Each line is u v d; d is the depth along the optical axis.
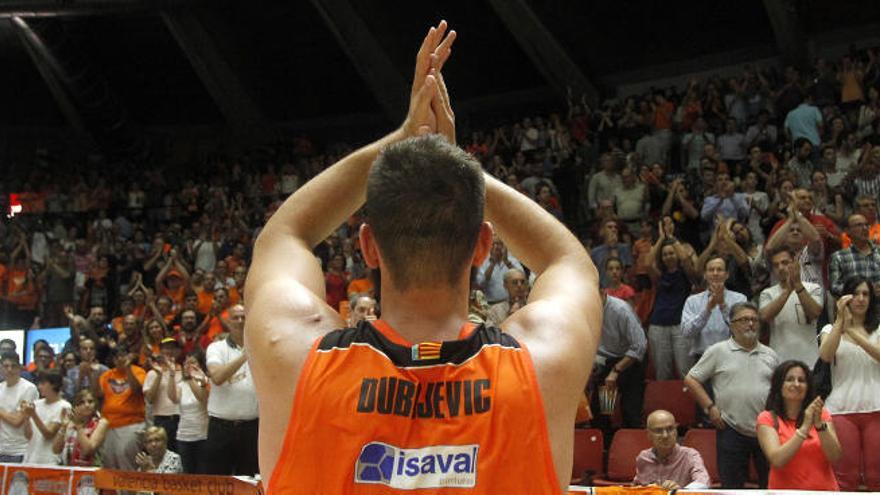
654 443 6.34
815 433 5.57
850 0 17.75
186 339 10.71
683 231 11.69
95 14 21.25
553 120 18.08
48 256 15.66
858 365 6.39
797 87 14.90
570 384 1.25
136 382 8.92
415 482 1.15
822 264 8.45
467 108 23.50
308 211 1.47
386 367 1.20
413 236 1.23
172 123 26.22
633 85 20.84
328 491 1.15
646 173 13.10
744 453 6.64
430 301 1.26
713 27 19.31
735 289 8.55
